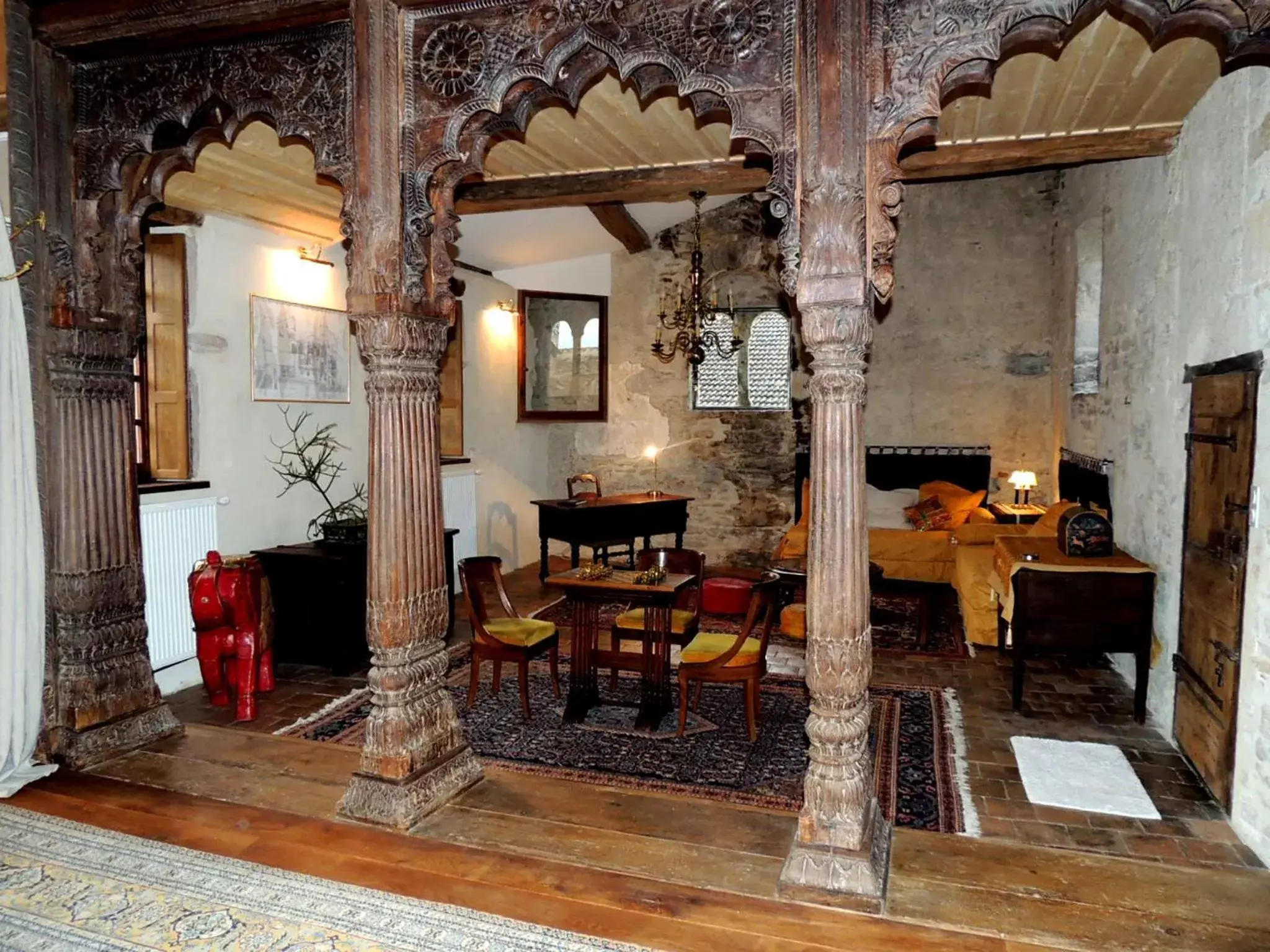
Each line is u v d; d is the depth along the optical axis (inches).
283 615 208.4
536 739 167.0
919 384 347.9
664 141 178.5
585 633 177.9
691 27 104.3
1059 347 315.0
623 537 308.8
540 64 111.2
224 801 127.0
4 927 94.9
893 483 350.3
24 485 134.0
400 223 118.1
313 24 121.8
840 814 100.6
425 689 125.5
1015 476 317.1
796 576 229.6
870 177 99.0
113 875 106.0
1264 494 118.3
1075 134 165.6
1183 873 106.0
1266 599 117.0
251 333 214.5
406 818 117.5
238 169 180.9
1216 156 141.4
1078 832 125.6
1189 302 156.0
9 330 132.2
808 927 94.3
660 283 356.2
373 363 120.6
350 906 98.5
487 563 190.1
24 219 135.7
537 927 93.9
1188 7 89.6
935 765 150.7
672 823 119.7
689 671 166.9
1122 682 199.5
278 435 223.6
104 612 144.5
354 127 119.2
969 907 98.0
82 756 138.9
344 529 216.2
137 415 195.2
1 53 136.8
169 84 132.6
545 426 369.1
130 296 147.6
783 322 352.5
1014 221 335.3
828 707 101.3
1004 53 100.3
